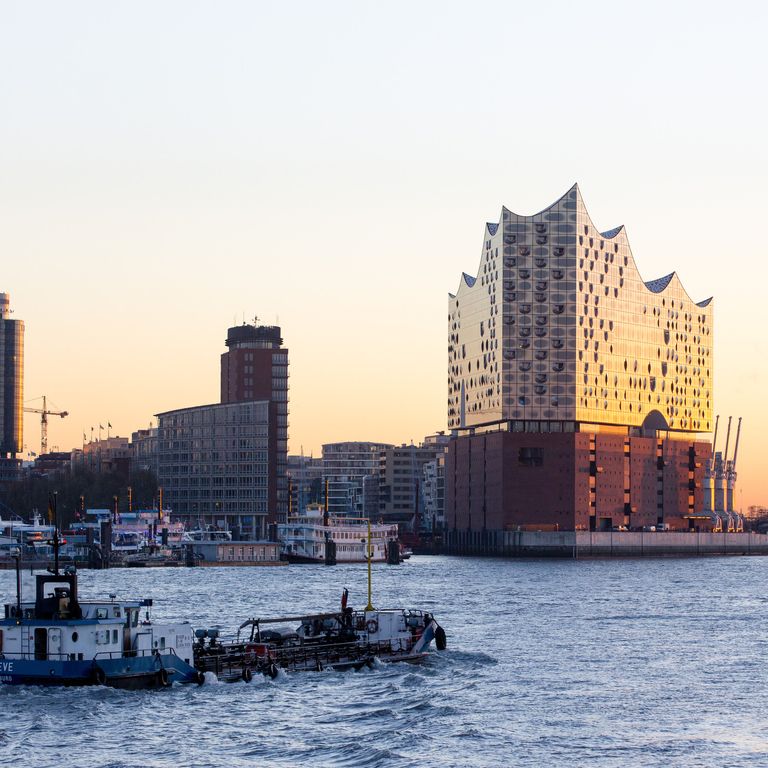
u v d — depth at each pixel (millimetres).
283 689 125875
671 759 99938
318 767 96438
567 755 101000
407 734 106750
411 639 147500
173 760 97875
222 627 192500
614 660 154500
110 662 120312
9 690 118938
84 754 99375
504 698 124375
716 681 137500
